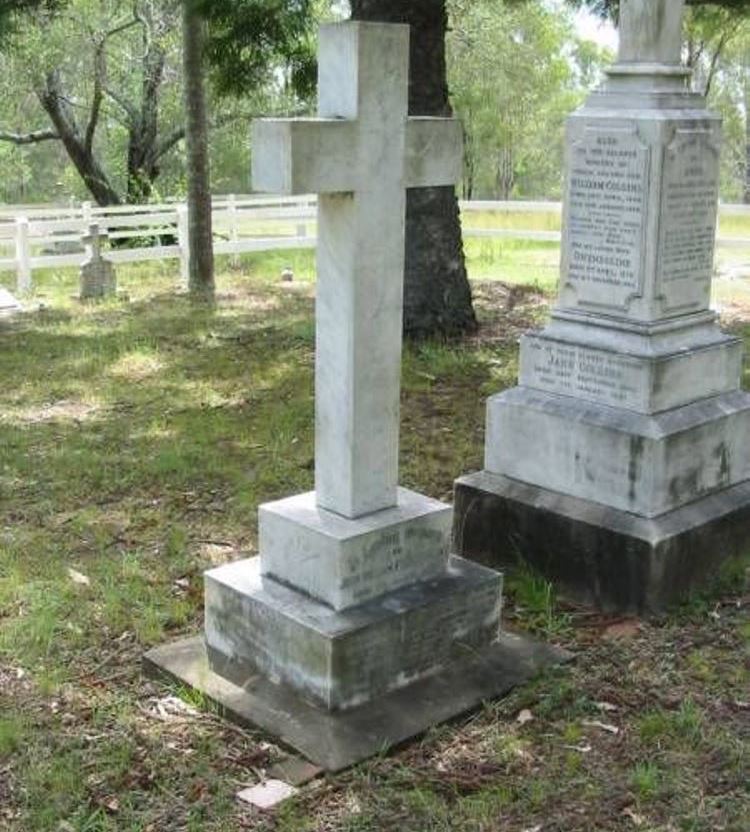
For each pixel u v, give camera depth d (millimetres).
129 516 6566
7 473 7316
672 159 5312
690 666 4750
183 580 5656
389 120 4137
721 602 5391
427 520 4574
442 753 4121
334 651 4188
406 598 4477
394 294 4309
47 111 22125
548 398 5711
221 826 3705
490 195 48219
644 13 5383
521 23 33594
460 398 9070
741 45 37969
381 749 4082
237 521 6473
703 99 5535
